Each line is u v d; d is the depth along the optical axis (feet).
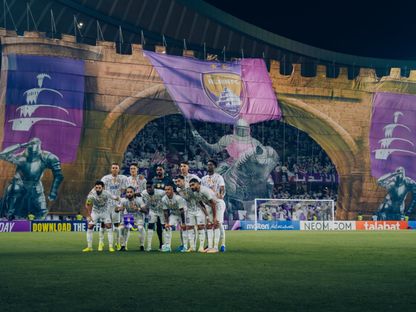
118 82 147.33
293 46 194.39
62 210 137.39
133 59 149.69
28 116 135.74
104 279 27.32
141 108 149.89
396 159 171.22
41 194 135.23
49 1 161.58
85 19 169.58
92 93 143.64
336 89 169.37
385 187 170.30
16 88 135.44
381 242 68.13
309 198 166.61
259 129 167.84
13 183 133.18
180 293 22.50
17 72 135.95
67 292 22.89
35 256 43.80
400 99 172.55
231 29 188.34
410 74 173.88
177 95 153.69
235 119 159.43
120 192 55.72
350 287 24.13
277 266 34.17
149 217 54.65
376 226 153.07
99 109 144.25
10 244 64.75
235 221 142.72
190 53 161.58
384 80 172.14
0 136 133.59
